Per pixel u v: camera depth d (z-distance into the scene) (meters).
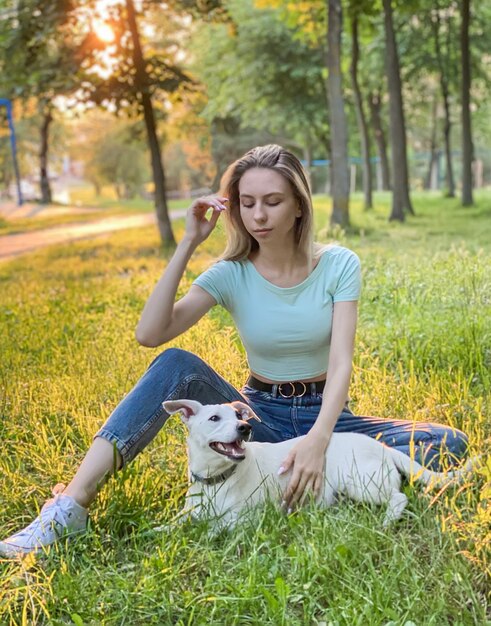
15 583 3.01
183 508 3.59
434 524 3.29
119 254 17.42
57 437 4.61
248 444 3.58
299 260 3.68
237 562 3.14
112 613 2.86
